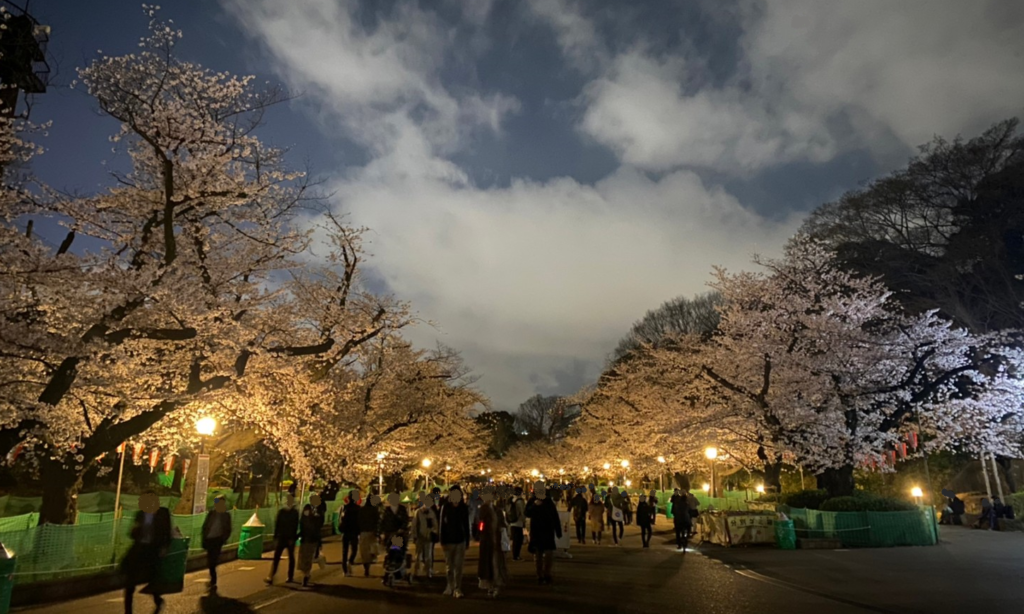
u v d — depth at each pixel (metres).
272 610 10.25
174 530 11.53
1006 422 26.17
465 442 46.78
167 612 10.08
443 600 11.08
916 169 38.28
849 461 23.89
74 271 12.75
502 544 12.64
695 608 10.04
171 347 15.85
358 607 10.45
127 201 15.12
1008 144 35.38
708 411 27.80
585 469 63.31
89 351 12.23
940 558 15.55
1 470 23.45
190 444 19.34
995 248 33.78
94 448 14.18
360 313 21.83
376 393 30.64
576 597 11.18
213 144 14.91
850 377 24.89
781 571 14.05
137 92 14.34
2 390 12.61
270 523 20.95
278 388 20.45
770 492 29.44
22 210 13.75
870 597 10.74
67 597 11.10
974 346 27.41
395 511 13.86
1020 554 16.09
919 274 37.88
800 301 26.05
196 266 16.16
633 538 25.05
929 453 30.36
